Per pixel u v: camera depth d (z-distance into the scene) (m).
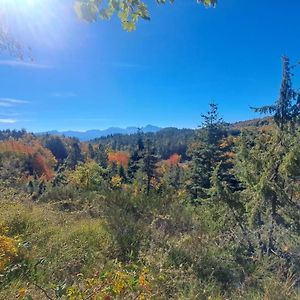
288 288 4.71
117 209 7.80
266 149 8.29
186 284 4.73
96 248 6.00
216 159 24.64
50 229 6.88
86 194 11.71
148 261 5.03
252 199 7.83
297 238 7.02
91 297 2.94
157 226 7.50
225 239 6.90
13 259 4.65
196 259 5.66
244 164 8.20
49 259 5.23
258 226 7.35
